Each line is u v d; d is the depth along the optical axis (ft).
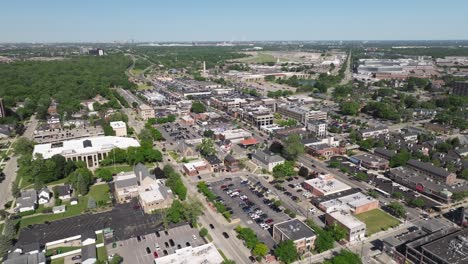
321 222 622.95
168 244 554.46
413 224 611.88
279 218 636.48
